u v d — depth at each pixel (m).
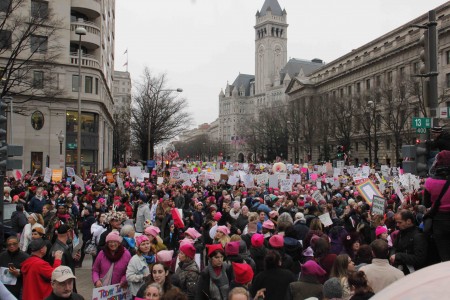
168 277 7.11
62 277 6.07
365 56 88.38
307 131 87.50
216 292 7.13
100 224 12.62
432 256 6.43
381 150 78.94
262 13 194.00
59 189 21.48
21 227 12.74
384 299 2.13
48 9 41.69
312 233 9.74
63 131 51.81
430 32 10.94
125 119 92.12
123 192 24.83
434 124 10.84
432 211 6.01
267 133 101.88
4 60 45.81
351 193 21.72
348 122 71.44
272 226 10.46
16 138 49.59
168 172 40.97
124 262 8.20
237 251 7.67
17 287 8.13
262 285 7.13
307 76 124.19
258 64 194.12
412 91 54.72
